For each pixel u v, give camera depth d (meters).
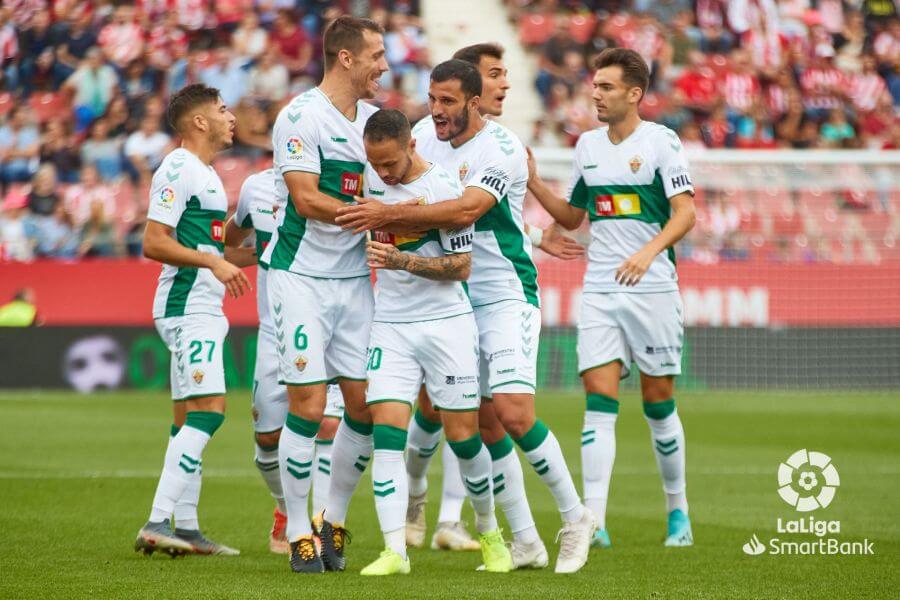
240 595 17.14
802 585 18.55
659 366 24.09
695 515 27.19
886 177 66.50
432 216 19.27
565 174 63.31
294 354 20.00
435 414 23.38
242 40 70.06
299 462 19.86
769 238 65.00
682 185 23.61
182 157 22.28
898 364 63.19
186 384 22.02
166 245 21.53
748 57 75.69
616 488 32.25
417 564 21.17
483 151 21.22
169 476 21.47
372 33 20.17
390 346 19.88
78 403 52.88
